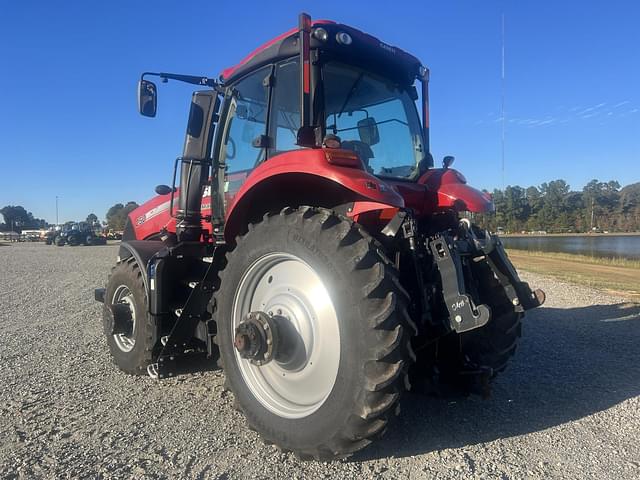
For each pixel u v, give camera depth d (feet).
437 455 9.55
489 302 11.76
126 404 12.49
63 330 21.84
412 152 13.71
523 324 22.75
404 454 9.61
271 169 10.32
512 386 13.80
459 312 9.29
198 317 13.15
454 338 10.98
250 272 10.82
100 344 19.11
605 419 11.35
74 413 11.89
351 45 11.62
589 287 37.40
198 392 13.38
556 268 57.57
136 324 14.75
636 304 28.40
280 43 12.05
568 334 20.59
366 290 8.48
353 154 9.89
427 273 10.12
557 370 15.39
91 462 9.32
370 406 8.36
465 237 11.09
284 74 12.18
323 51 11.62
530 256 86.48
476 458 9.41
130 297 15.43
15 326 22.77
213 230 14.42
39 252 98.07
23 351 18.01
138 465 9.20
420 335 10.20
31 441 10.29
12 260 72.28
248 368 10.72
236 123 13.85
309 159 9.71
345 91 12.17
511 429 10.80
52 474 8.85
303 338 9.90
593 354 17.35
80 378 14.71
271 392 10.38
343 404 8.58
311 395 9.80
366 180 9.23
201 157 14.76
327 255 9.05
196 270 14.23
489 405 12.27
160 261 13.65
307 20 11.07
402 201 9.50
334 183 10.25
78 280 43.60
